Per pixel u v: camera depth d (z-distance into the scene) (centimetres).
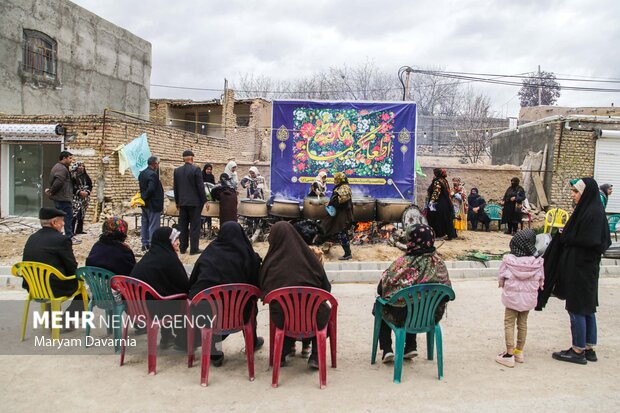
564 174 1572
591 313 486
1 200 1466
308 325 425
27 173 1471
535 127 1706
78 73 1873
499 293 755
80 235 1083
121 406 381
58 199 937
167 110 2617
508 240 1141
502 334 573
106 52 2036
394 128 1177
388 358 471
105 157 1350
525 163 1673
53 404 384
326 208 884
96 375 442
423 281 443
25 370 450
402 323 444
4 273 814
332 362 467
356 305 688
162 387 418
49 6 1717
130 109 2208
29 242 539
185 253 890
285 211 962
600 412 379
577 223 483
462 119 3030
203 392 409
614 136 1551
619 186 1587
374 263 881
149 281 466
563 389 421
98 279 518
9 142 1445
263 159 2552
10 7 1570
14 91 1600
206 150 1973
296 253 447
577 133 1569
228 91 2427
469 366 474
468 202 1391
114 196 1377
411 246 456
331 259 912
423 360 491
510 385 429
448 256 951
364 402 392
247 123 2719
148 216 885
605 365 482
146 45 2330
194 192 866
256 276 477
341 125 1173
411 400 396
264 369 463
